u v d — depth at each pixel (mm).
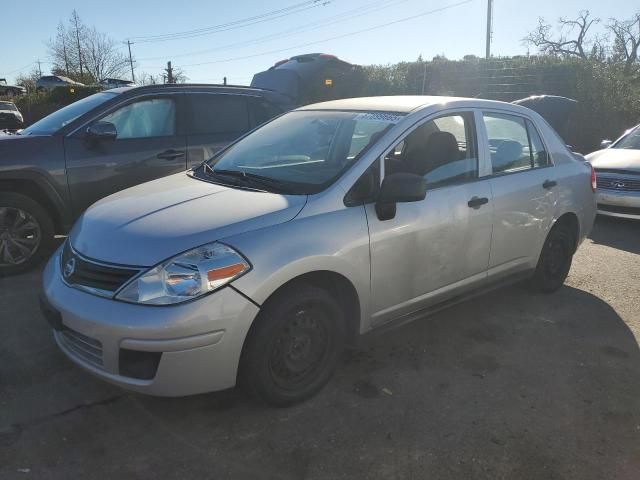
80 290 2674
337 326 3039
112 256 2643
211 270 2531
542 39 35844
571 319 4262
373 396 3098
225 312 2531
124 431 2730
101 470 2457
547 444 2723
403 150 3418
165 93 5586
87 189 5047
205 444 2650
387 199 3045
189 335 2475
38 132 5055
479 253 3795
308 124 3842
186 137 5648
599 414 2990
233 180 3406
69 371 3252
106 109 5188
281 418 2867
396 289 3295
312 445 2664
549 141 4512
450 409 2996
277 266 2662
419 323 4113
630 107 13727
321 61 12375
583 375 3410
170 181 3613
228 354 2592
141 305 2486
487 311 4375
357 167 3137
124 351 2514
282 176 3330
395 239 3188
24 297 4312
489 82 16172
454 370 3424
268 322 2695
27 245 4812
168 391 2543
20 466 2457
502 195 3885
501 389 3219
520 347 3770
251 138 4086
